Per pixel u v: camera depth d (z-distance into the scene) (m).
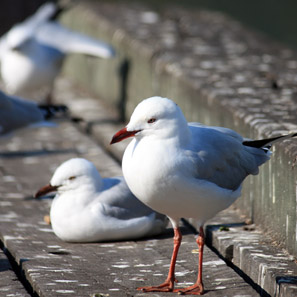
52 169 12.89
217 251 9.30
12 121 12.09
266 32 28.66
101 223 9.04
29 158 13.58
